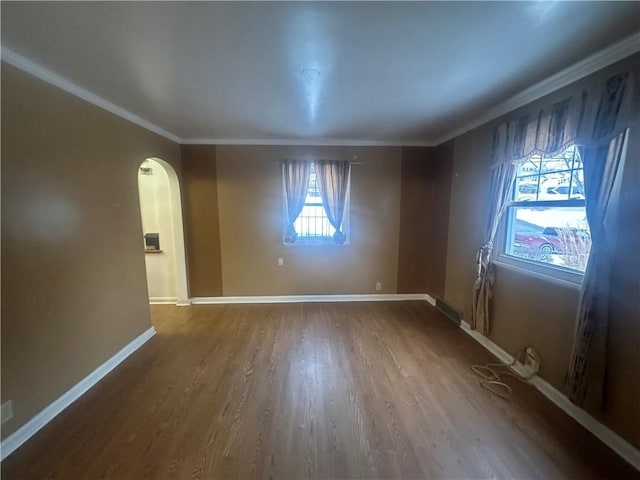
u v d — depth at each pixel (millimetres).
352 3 1334
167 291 4363
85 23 1474
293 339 3215
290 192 4176
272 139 4090
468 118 3105
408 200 4371
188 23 1481
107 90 2334
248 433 1893
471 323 3252
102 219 2547
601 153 1794
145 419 2016
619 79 1688
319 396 2256
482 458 1710
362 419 2014
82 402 2191
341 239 4305
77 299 2273
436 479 1584
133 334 2971
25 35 1577
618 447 1736
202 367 2666
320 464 1672
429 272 4477
